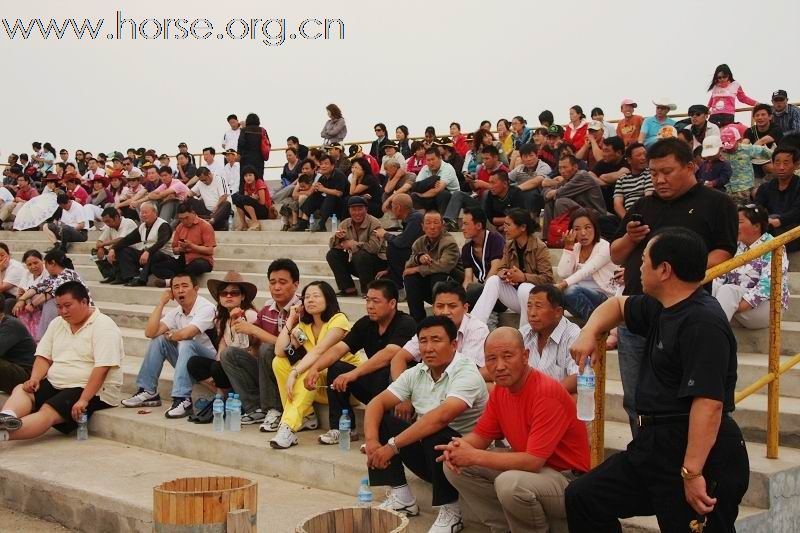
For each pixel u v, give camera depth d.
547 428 4.64
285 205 12.87
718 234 4.74
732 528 3.72
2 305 8.34
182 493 4.03
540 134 13.94
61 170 20.27
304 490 6.09
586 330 4.06
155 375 8.03
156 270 11.62
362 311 9.05
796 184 7.89
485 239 8.02
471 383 5.32
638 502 3.90
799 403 5.77
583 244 7.19
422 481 5.61
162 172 14.84
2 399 8.49
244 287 7.60
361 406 6.71
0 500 6.77
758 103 12.02
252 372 7.22
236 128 17.75
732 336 3.66
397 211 9.80
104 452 7.24
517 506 4.55
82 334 7.85
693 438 3.56
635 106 13.39
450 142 16.19
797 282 7.40
